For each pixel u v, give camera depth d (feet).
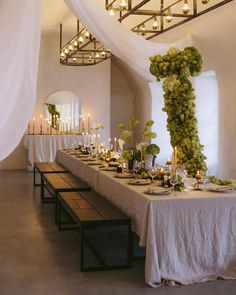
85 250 16.65
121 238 18.44
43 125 42.75
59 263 15.12
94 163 23.13
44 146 40.57
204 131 32.58
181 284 13.19
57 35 42.39
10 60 11.73
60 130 43.19
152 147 17.99
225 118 28.04
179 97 16.61
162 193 13.97
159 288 12.93
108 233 19.25
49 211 23.48
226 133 28.02
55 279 13.62
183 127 16.85
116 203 16.76
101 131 44.39
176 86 16.43
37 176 37.22
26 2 11.81
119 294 12.46
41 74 42.60
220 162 28.86
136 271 14.38
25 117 12.55
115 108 48.01
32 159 40.52
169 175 16.80
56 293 12.53
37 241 17.81
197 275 13.69
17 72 11.98
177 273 13.50
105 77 44.34
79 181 23.22
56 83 43.01
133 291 12.68
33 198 27.22
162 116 41.73
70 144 40.98
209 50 27.68
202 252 13.73
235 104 26.84
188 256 13.66
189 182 15.51
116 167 21.15
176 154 15.97
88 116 43.98
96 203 16.99
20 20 11.75
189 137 16.85
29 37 12.17
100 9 16.19
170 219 13.38
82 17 15.98
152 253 13.14
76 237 18.47
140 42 17.90
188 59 16.52
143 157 18.51
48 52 42.63
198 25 26.96
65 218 21.84
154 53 18.30
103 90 44.37
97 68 44.09
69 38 42.68
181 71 16.48
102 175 19.12
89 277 13.79
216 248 13.82
